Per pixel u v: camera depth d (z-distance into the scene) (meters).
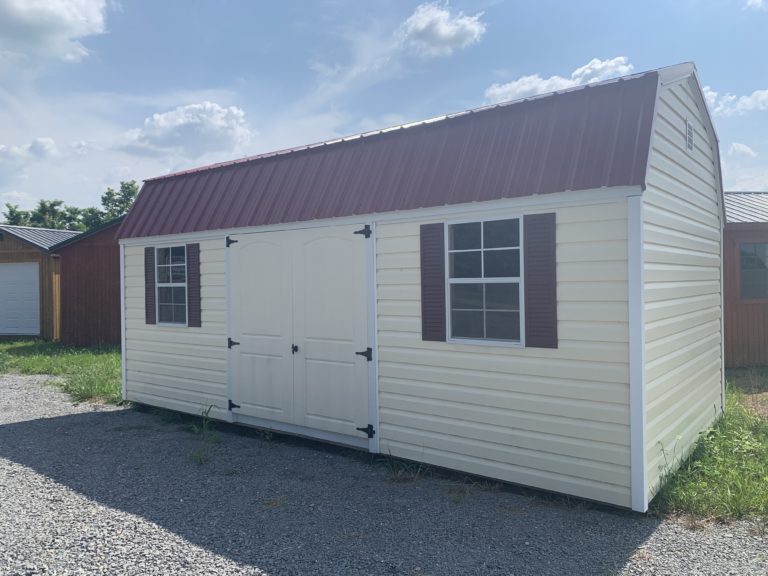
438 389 5.77
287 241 6.99
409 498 5.21
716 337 7.56
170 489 5.49
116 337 16.17
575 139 5.01
